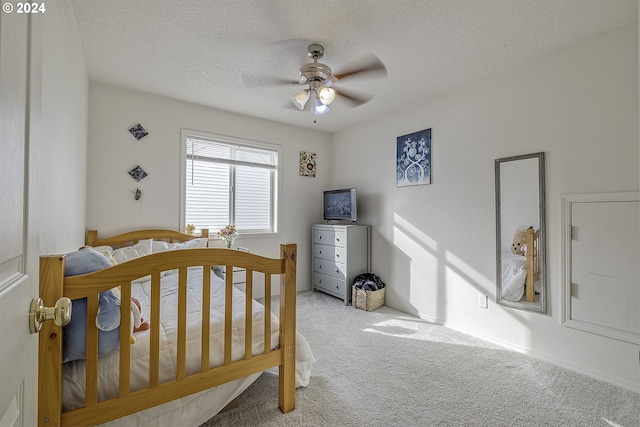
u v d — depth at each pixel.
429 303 3.14
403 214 3.45
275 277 3.98
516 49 2.25
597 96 2.04
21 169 0.60
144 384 1.26
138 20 1.95
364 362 2.22
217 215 3.71
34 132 0.68
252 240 3.90
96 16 1.91
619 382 1.93
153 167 3.19
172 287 2.29
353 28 2.03
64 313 0.72
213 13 1.88
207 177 3.64
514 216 2.46
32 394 0.70
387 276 3.64
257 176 4.03
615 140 1.97
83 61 2.39
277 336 1.65
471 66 2.52
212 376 1.39
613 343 1.96
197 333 1.43
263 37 2.14
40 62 0.72
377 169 3.80
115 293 1.27
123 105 3.02
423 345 2.52
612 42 1.99
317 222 4.48
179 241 3.24
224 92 3.11
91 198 2.85
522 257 2.41
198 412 1.42
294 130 4.26
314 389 1.86
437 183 3.09
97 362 1.14
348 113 3.72
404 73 2.64
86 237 2.77
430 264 3.14
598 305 2.03
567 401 1.76
